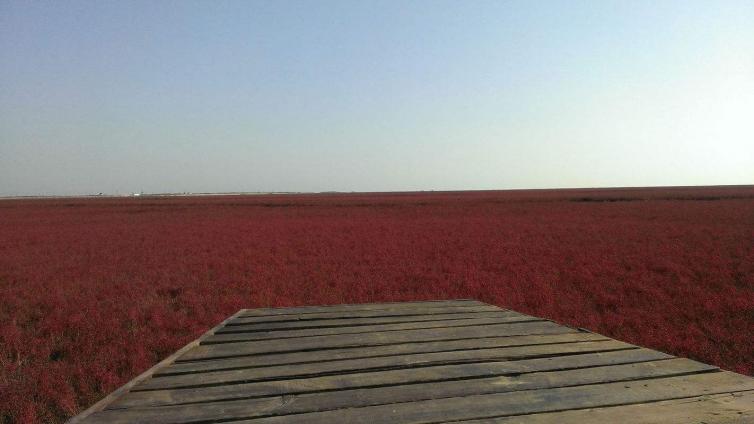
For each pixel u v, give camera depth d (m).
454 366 2.97
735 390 2.46
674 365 2.93
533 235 19.72
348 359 3.16
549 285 10.21
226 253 15.65
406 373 2.84
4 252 16.14
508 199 49.44
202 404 2.38
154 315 7.70
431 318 4.54
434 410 2.25
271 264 13.41
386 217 31.22
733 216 25.77
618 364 2.97
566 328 4.05
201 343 3.67
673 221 24.09
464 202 46.28
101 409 2.31
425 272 11.91
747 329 6.84
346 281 10.77
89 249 16.81
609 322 7.22
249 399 2.45
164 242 18.66
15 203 56.59
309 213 36.12
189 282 10.87
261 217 32.47
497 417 2.16
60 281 10.94
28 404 4.36
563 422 2.08
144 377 2.79
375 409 2.28
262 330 4.12
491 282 10.52
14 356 5.94
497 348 3.39
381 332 3.96
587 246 16.12
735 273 10.88
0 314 7.84
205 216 34.00
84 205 50.28
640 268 11.98
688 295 8.97
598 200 45.00
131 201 60.00
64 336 6.86
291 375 2.80
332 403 2.37
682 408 2.20
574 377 2.72
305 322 4.41
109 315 7.88
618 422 2.06
